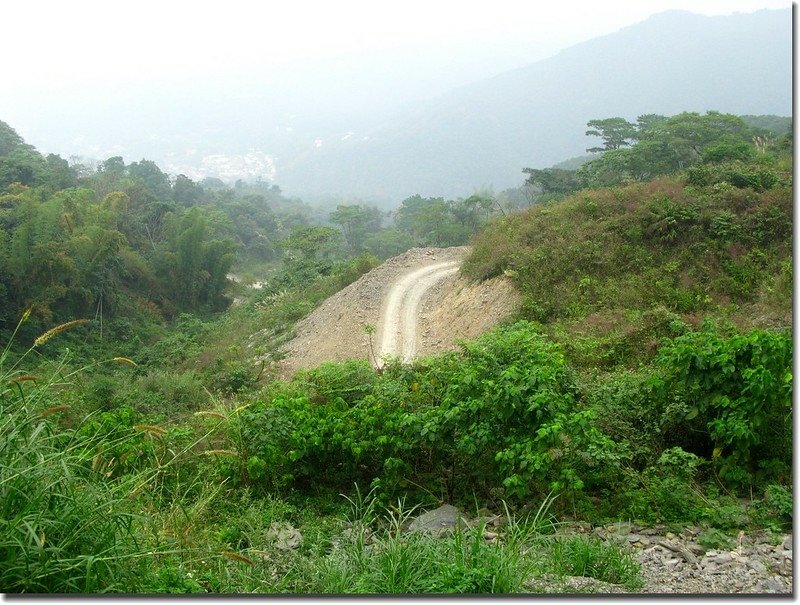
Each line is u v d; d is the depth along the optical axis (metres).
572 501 6.31
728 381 7.01
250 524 5.80
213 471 6.98
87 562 3.65
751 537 5.70
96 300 36.12
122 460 6.38
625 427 7.54
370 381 9.20
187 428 8.13
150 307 42.03
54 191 46.81
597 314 14.06
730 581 4.79
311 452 7.16
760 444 6.91
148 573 4.11
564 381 7.89
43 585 3.60
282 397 8.17
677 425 7.55
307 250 49.53
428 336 20.27
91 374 17.44
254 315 33.22
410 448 6.82
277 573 4.80
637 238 16.61
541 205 22.91
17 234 32.06
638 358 11.50
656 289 14.81
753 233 15.76
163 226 53.66
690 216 16.38
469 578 4.18
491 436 6.47
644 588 4.62
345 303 25.19
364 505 6.72
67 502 3.92
